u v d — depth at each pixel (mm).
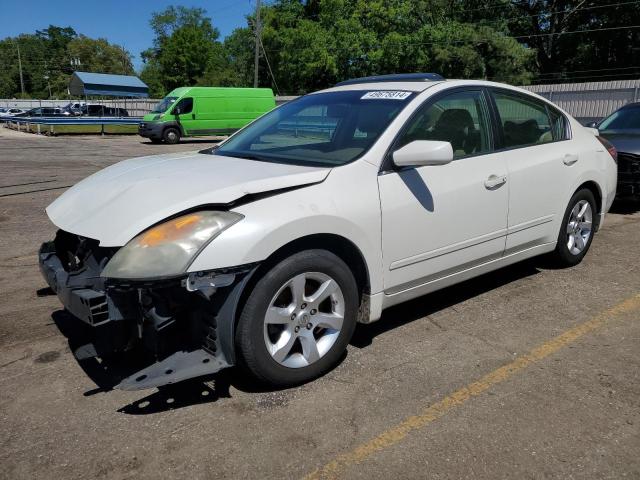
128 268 2566
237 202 2793
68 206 3264
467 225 3750
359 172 3199
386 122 3488
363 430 2660
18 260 5379
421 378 3145
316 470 2381
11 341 3574
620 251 5637
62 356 3377
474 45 38031
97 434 2617
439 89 3750
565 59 46375
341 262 3074
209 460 2438
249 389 3023
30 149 18219
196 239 2615
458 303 4273
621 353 3455
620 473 2367
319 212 2918
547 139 4555
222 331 2734
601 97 22453
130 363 3246
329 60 39969
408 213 3359
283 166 3279
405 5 39781
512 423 2719
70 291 2818
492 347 3535
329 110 3895
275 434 2623
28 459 2438
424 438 2598
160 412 2803
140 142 23703
